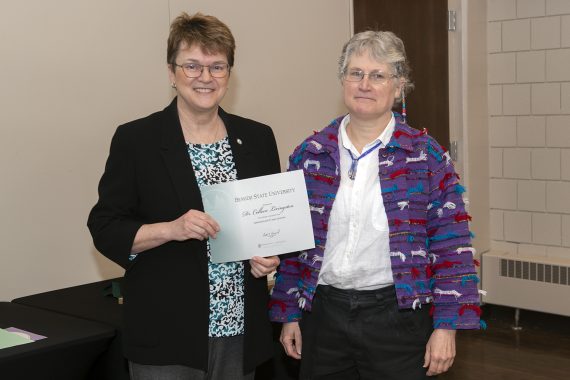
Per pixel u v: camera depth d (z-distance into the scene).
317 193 1.87
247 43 3.52
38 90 2.70
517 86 4.49
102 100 2.91
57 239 2.80
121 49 2.96
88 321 2.03
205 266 1.75
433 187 1.80
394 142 1.80
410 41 4.26
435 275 1.82
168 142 1.76
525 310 4.51
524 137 4.49
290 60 3.76
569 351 3.99
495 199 4.65
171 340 1.73
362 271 1.80
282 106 3.74
